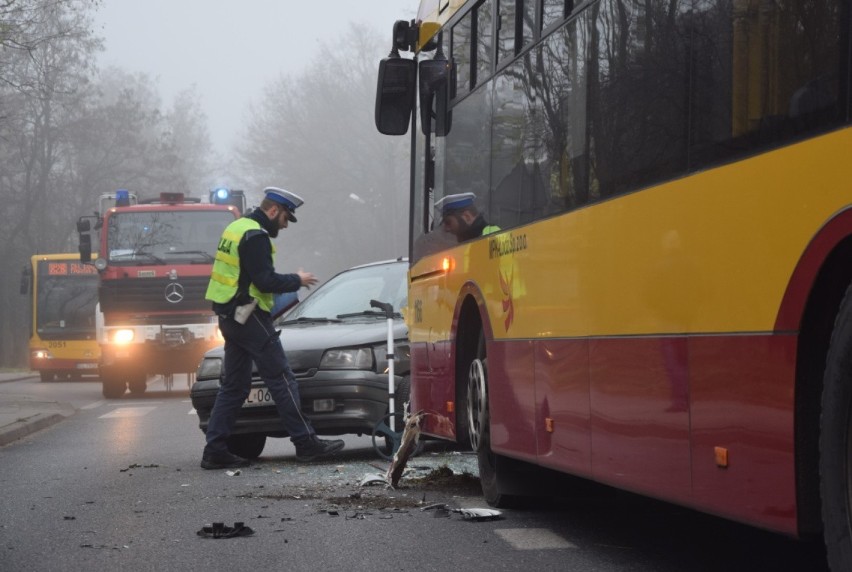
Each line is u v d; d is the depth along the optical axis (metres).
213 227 26.91
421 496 9.07
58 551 6.98
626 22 5.78
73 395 29.95
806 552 6.43
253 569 6.31
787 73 4.26
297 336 12.38
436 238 9.51
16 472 11.62
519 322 7.37
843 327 3.99
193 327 26.53
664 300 5.25
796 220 4.18
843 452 4.04
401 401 11.98
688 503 5.04
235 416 11.55
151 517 8.28
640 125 5.57
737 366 4.59
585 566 6.17
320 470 11.06
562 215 6.61
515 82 7.61
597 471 6.08
